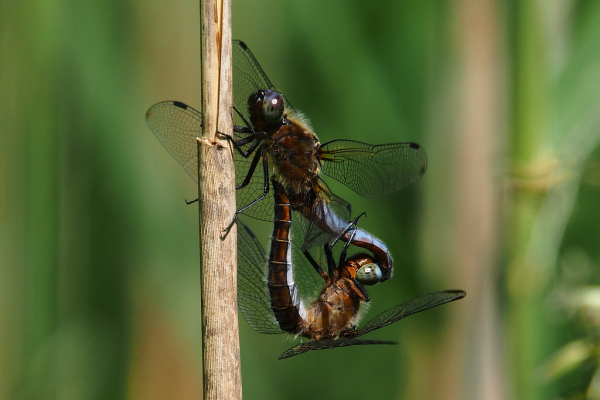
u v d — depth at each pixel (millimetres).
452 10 1006
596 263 986
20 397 996
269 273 962
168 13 1010
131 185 1010
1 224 1002
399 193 1008
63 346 1003
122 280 1009
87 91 1008
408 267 1005
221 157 926
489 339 985
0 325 1000
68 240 1007
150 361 1006
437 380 996
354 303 970
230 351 924
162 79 1009
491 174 986
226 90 926
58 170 1006
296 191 964
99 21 1009
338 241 968
